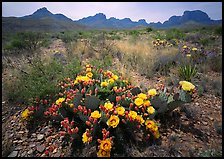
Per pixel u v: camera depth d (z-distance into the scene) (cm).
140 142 283
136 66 603
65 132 286
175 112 354
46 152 266
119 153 266
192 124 326
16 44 860
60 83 406
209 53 683
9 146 280
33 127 323
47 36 1500
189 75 484
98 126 293
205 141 289
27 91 379
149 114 306
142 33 1864
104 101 331
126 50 779
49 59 618
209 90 448
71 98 320
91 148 270
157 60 622
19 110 375
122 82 395
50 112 313
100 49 803
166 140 289
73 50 779
